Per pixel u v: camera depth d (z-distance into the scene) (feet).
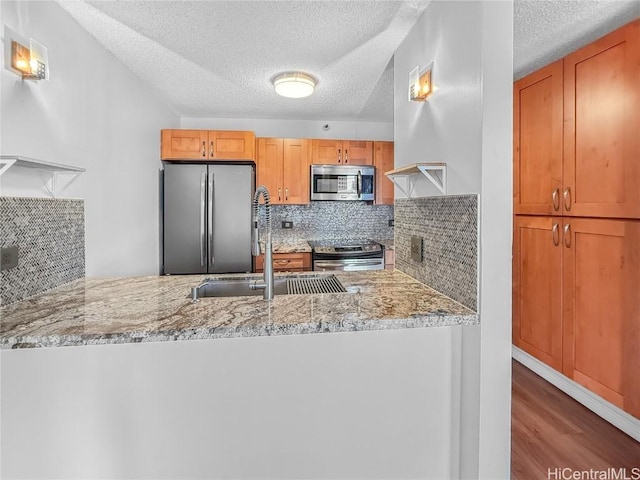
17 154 4.94
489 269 4.29
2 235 4.57
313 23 6.42
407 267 6.57
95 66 7.09
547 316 8.27
